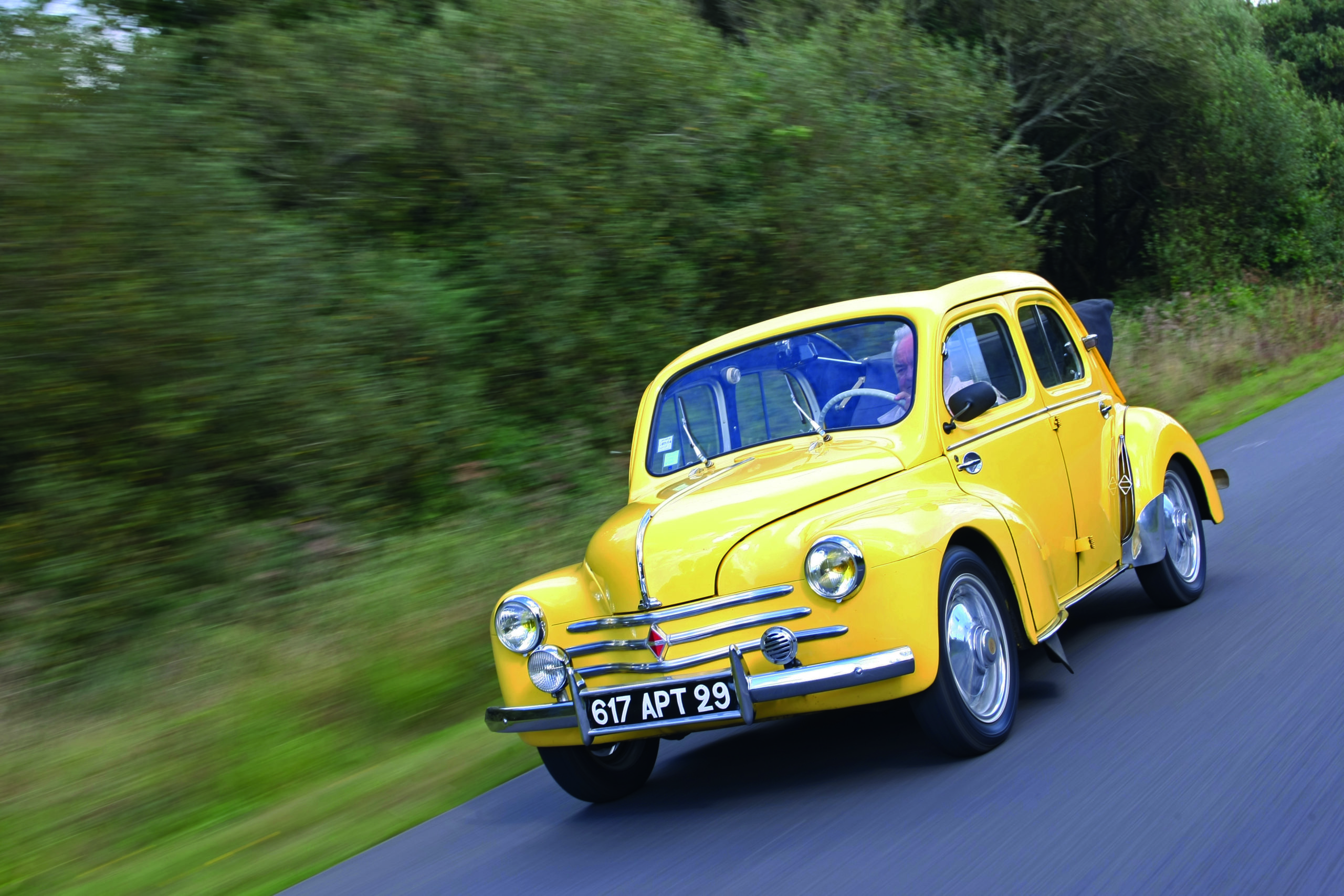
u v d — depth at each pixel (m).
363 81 9.77
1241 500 8.23
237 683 5.60
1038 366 5.20
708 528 3.86
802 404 4.69
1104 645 5.25
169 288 7.30
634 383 10.43
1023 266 15.77
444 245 10.17
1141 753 3.66
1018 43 22.41
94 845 4.47
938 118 15.27
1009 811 3.34
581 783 4.21
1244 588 5.83
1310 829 2.91
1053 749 3.84
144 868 4.18
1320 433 10.70
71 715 5.42
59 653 5.96
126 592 6.46
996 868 2.96
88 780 4.84
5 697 5.46
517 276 9.99
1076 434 5.19
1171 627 5.34
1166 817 3.13
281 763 5.07
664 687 3.75
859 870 3.10
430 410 8.91
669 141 10.90
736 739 4.90
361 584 6.66
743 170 11.67
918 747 4.12
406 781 4.79
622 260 10.45
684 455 4.88
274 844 4.25
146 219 7.27
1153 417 5.81
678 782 4.41
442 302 9.30
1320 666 4.30
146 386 7.15
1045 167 25.66
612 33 10.95
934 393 4.40
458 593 6.57
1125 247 31.08
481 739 5.21
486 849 3.90
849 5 15.43
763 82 12.25
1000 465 4.55
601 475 9.30
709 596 3.76
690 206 11.00
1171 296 25.48
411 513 8.28
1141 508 5.46
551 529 7.86
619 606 3.89
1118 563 5.33
